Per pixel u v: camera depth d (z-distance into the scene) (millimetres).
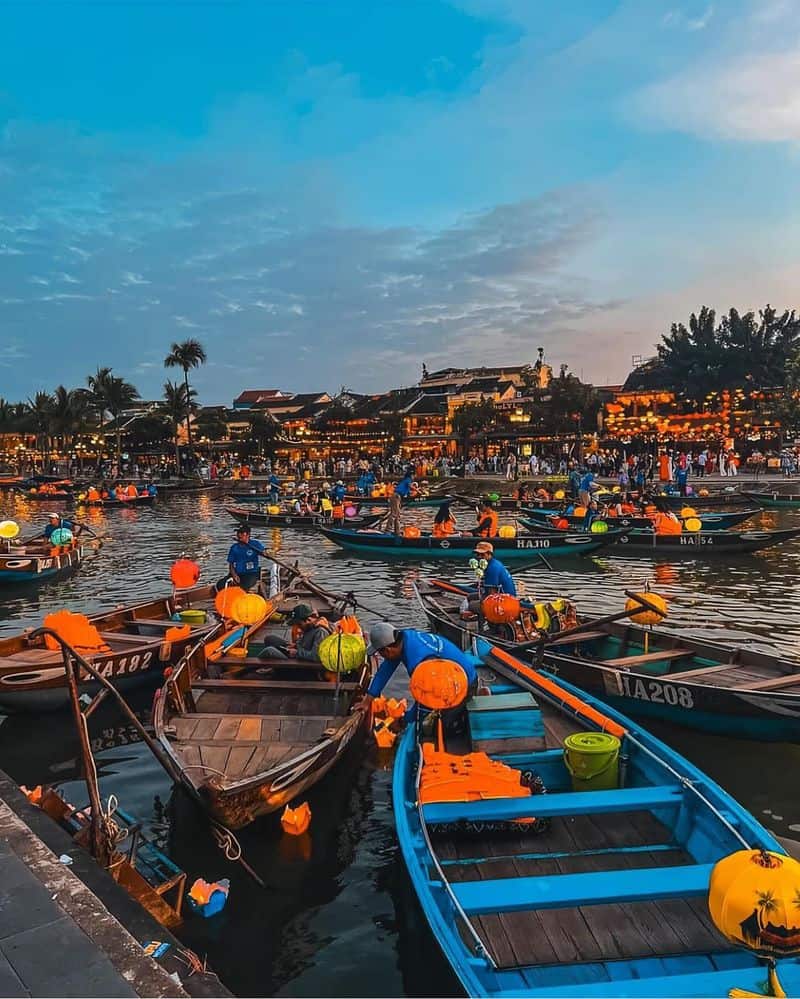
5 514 39750
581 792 5867
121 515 39094
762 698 7297
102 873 4359
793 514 32625
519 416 59688
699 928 4680
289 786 6211
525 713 6867
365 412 76688
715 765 7805
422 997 4605
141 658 9719
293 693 8156
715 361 59938
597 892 4691
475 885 4762
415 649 6758
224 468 69000
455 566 22047
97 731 8930
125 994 3168
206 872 5934
